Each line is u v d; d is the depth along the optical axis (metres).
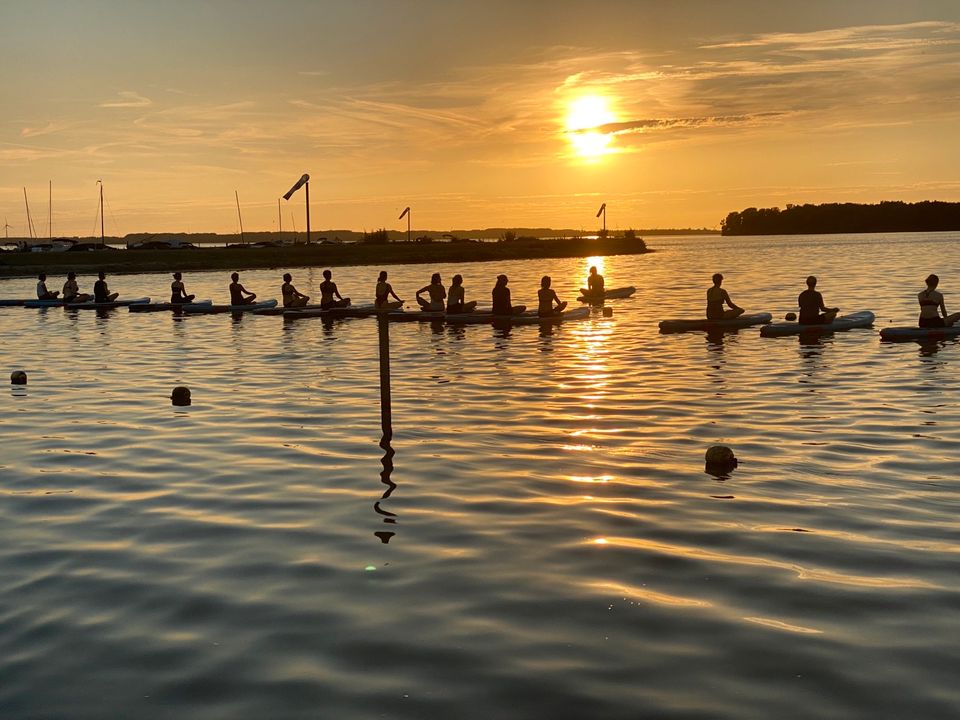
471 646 5.89
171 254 84.75
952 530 7.98
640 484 9.65
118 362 20.39
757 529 8.11
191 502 9.32
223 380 17.45
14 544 8.12
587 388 15.82
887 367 17.44
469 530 8.23
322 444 11.81
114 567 7.48
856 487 9.37
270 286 52.59
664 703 5.13
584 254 109.12
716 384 15.98
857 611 6.32
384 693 5.30
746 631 6.04
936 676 5.38
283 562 7.51
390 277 61.41
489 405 14.35
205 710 5.16
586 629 6.11
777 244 146.62
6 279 62.16
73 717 5.12
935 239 160.12
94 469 10.75
